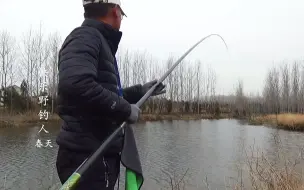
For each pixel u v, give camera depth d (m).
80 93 1.37
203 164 10.59
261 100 52.22
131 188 1.58
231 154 12.16
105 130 1.54
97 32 1.54
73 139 1.48
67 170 1.52
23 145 13.38
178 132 20.67
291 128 22.80
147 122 30.16
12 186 7.69
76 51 1.42
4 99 26.06
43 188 7.37
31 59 28.88
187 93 50.34
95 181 1.50
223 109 53.03
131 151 1.63
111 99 1.44
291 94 44.38
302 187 4.48
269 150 11.45
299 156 6.25
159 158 11.82
